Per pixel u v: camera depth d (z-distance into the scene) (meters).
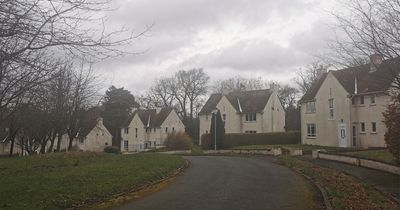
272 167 27.44
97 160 28.59
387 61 15.39
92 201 13.66
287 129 78.75
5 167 23.75
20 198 13.25
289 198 14.73
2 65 9.98
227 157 38.97
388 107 21.14
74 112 42.16
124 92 91.19
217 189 16.88
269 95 69.12
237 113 68.75
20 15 9.06
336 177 20.34
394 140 20.31
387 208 12.44
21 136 51.78
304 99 53.00
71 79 41.03
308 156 36.16
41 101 26.33
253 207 12.95
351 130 45.41
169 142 57.66
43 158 30.69
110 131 87.31
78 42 9.68
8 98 12.73
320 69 55.31
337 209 12.12
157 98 94.19
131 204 13.48
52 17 9.34
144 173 20.28
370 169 24.64
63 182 16.66
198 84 92.62
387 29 14.68
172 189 16.88
